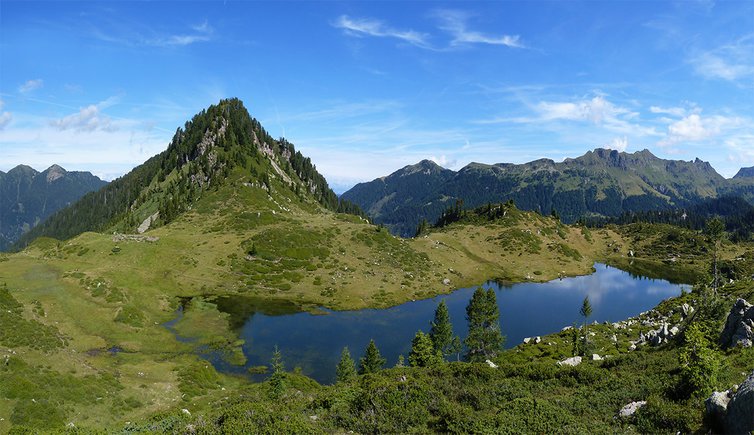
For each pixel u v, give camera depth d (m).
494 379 33.62
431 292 125.31
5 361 49.25
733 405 17.88
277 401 35.41
